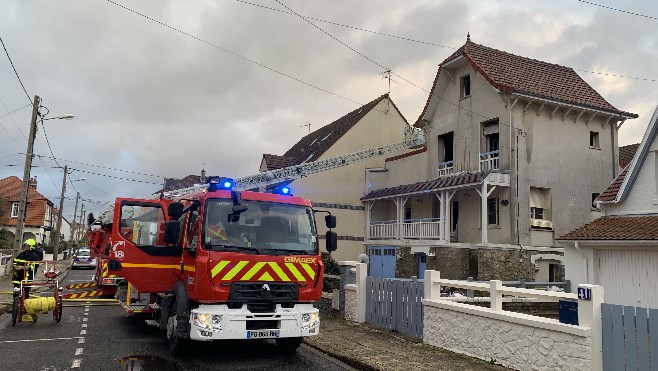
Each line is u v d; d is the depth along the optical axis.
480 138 22.39
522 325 7.51
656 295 13.17
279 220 8.54
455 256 20.61
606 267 14.54
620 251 14.16
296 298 8.21
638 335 6.10
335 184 29.91
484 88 22.30
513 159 20.66
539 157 21.23
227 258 7.82
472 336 8.49
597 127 23.00
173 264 10.18
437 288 9.77
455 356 8.50
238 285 7.82
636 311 6.16
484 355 8.20
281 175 22.69
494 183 20.27
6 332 10.77
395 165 28.61
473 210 22.33
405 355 8.56
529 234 20.59
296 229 8.62
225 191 8.42
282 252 8.25
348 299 12.50
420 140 28.92
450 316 9.05
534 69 23.66
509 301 13.09
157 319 10.66
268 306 8.07
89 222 16.08
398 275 23.91
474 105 22.81
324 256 23.89
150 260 10.27
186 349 8.46
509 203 20.53
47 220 62.62
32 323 12.05
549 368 7.00
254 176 21.06
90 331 11.02
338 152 31.31
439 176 24.70
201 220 8.07
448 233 21.62
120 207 10.47
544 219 21.28
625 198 15.09
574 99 22.22
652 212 14.34
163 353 8.88
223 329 7.61
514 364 7.59
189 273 8.30
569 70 24.97
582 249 15.03
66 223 88.06
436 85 24.91
